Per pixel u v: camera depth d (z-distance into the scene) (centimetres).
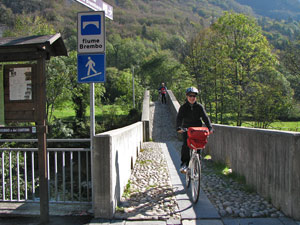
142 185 564
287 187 377
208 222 370
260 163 464
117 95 6588
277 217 376
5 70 382
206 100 3306
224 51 2794
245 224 358
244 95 2691
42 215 380
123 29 11269
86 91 2809
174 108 1959
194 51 3403
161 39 10981
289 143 372
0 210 421
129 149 642
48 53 392
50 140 419
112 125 2870
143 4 15350
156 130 1739
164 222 373
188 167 508
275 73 2609
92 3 409
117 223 373
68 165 1620
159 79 6300
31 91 378
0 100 382
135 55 8338
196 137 435
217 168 698
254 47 2648
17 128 378
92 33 416
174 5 17575
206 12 17488
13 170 934
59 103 2538
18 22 2447
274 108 2497
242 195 475
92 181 411
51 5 7412
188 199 464
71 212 412
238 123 2708
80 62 416
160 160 841
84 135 2331
